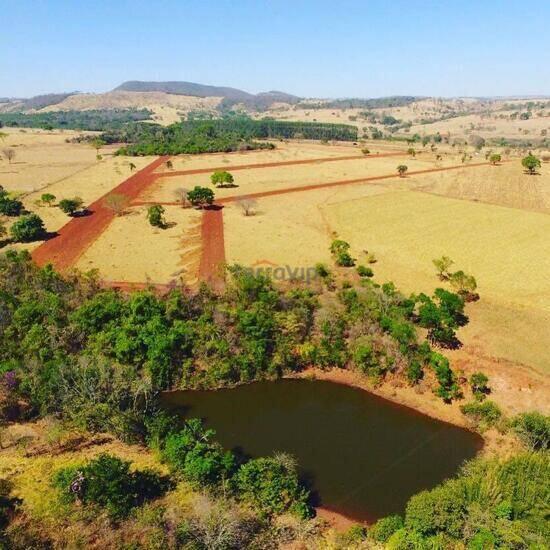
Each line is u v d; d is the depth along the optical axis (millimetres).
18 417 47938
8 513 36188
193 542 33625
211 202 119438
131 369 52594
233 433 48531
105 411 46094
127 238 95188
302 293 67688
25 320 59438
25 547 33250
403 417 50969
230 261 84125
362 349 56875
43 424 47000
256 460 40531
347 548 34688
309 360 58406
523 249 93250
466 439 47688
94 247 90062
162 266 82062
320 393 55062
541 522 34750
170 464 41438
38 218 96125
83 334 58281
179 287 70625
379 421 50406
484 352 59250
